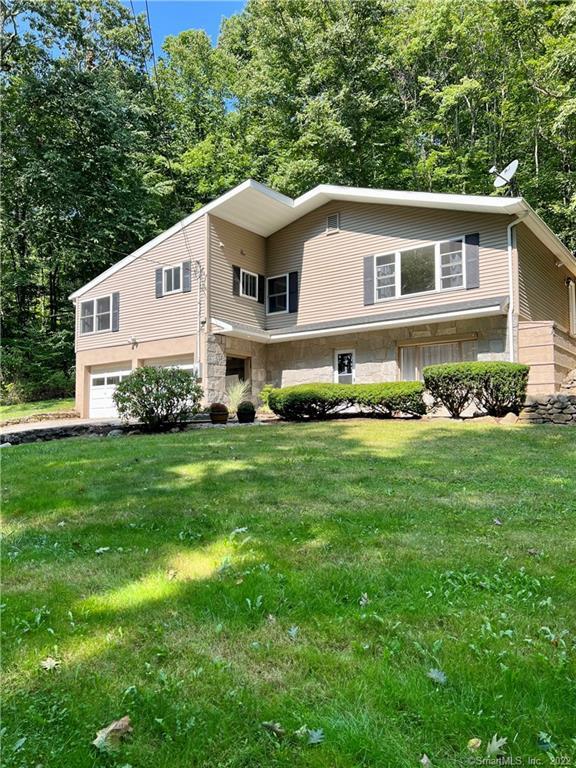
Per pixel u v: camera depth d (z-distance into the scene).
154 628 2.32
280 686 1.88
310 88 20.97
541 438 7.35
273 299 15.52
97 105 19.81
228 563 3.00
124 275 15.70
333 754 1.56
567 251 13.69
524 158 21.14
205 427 10.45
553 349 10.73
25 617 2.44
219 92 25.94
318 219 14.70
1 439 9.52
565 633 2.21
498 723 1.67
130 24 24.20
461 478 5.09
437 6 20.22
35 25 19.77
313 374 14.34
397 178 21.22
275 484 4.85
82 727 1.71
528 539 3.36
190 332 13.95
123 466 5.88
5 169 19.62
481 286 11.80
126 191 20.64
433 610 2.42
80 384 16.62
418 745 1.59
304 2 20.73
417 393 9.88
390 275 13.24
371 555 3.10
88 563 3.10
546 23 17.66
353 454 6.42
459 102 21.94
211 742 1.63
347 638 2.20
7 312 21.53
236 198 13.62
